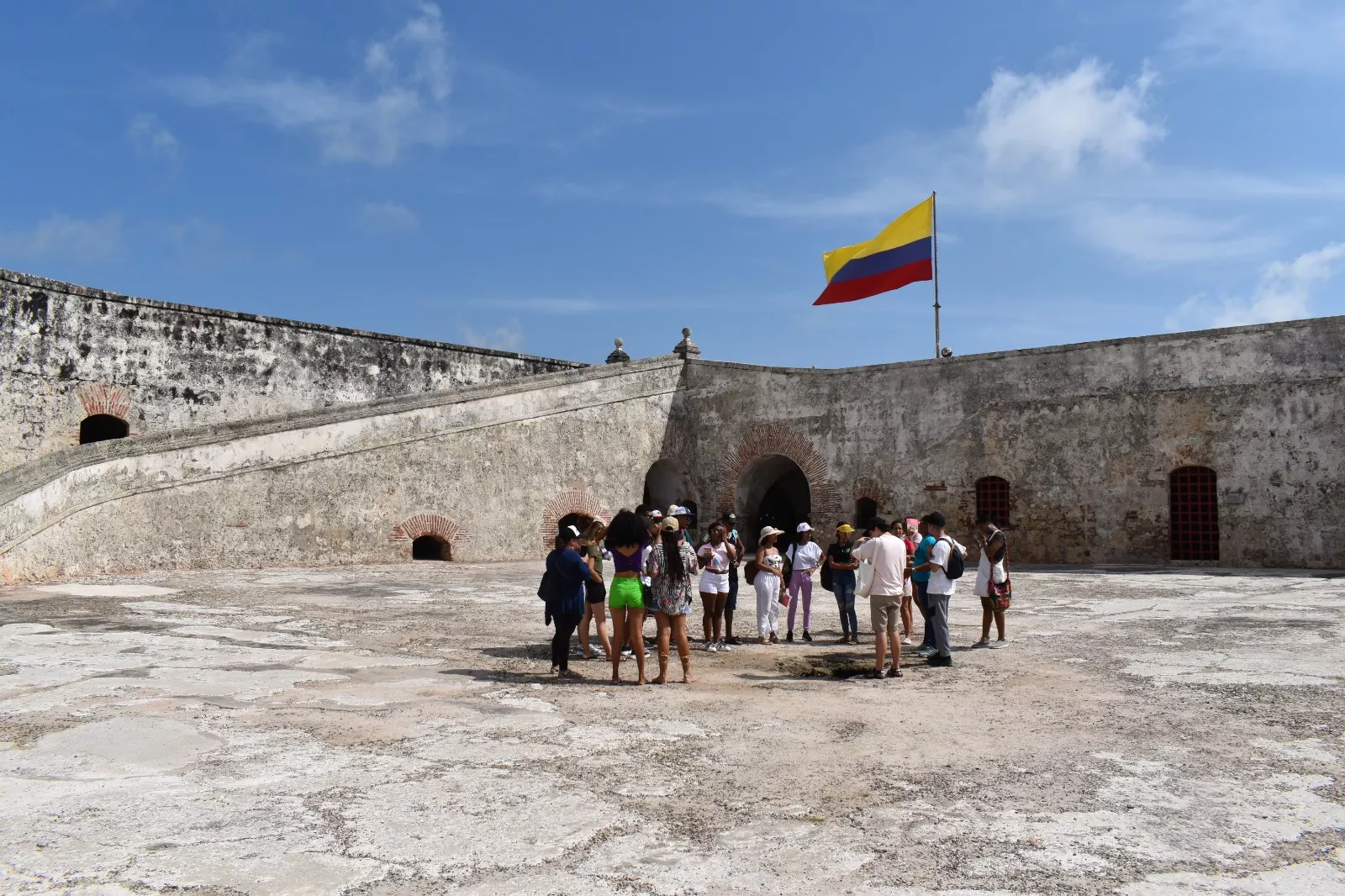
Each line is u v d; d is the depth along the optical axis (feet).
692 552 40.45
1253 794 19.03
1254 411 69.36
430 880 14.69
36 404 67.21
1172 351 72.74
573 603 31.96
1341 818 17.66
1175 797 18.90
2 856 15.15
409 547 74.28
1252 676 30.55
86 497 57.31
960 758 21.81
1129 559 73.51
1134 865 15.46
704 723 25.20
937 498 81.87
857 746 22.93
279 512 67.26
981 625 43.78
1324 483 66.64
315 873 14.82
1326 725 24.45
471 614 46.26
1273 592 53.42
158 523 61.21
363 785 19.15
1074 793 19.15
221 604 47.26
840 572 42.22
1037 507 77.41
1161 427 72.79
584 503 85.92
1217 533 70.74
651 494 99.40
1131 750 22.41
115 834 16.21
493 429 80.02
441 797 18.56
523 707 26.53
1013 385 79.20
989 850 16.11
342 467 70.79
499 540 79.61
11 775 19.29
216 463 64.28
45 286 67.97
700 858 15.71
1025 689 29.66
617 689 29.89
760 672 33.73
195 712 24.53
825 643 41.39
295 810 17.60
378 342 90.07
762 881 14.83
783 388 90.43
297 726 23.57
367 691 27.96
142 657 32.09
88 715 23.86
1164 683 29.96
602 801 18.52
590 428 87.04
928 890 14.49
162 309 75.20
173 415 75.31
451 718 24.90
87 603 45.78
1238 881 14.82
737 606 54.90
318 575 63.21
